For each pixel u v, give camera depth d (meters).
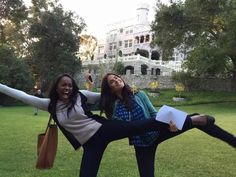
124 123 3.97
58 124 4.09
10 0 36.47
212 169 6.96
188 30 32.50
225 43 28.31
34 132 12.12
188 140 10.82
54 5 42.28
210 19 31.02
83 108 4.08
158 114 3.89
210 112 23.47
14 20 39.38
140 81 41.62
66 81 4.07
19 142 9.86
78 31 42.25
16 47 44.34
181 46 34.75
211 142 10.43
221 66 30.97
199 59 30.78
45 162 4.20
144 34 64.12
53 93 4.11
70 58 40.25
